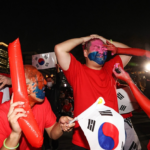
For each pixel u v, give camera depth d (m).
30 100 1.55
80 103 2.16
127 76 1.76
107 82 2.24
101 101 1.45
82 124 1.39
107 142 1.32
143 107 1.66
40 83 1.53
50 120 1.87
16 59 1.04
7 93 2.61
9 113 1.08
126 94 2.57
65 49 2.14
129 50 2.07
